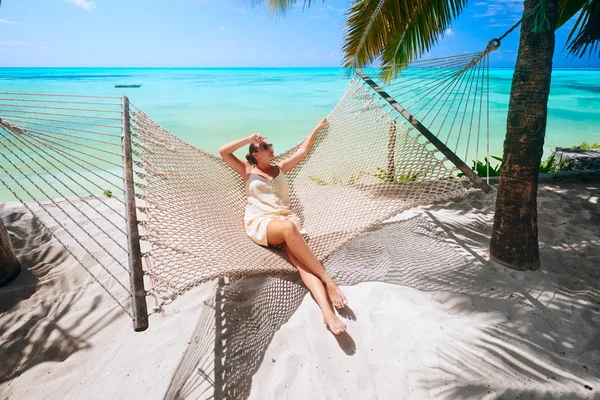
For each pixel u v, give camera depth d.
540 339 1.90
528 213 2.42
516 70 2.29
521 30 2.24
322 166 3.36
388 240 3.07
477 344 1.88
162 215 2.10
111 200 4.39
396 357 1.84
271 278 2.51
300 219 2.99
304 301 2.30
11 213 3.74
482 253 2.78
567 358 1.79
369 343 1.94
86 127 11.91
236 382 1.79
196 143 11.06
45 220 3.61
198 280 1.80
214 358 1.93
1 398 1.79
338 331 1.97
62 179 6.86
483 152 9.40
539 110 2.22
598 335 1.92
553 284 2.34
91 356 2.02
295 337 2.02
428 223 3.37
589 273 2.43
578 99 21.94
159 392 1.77
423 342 1.91
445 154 2.63
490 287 2.35
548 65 2.17
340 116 3.37
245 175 2.95
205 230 2.36
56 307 2.40
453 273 2.53
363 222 2.74
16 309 2.38
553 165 5.27
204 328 2.15
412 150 2.83
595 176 4.27
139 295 1.54
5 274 2.60
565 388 1.63
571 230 3.03
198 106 20.39
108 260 2.91
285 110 18.66
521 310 2.12
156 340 2.09
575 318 2.04
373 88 3.16
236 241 2.52
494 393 1.62
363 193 3.04
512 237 2.50
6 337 2.13
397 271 2.59
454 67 2.64
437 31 3.56
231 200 2.93
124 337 2.13
